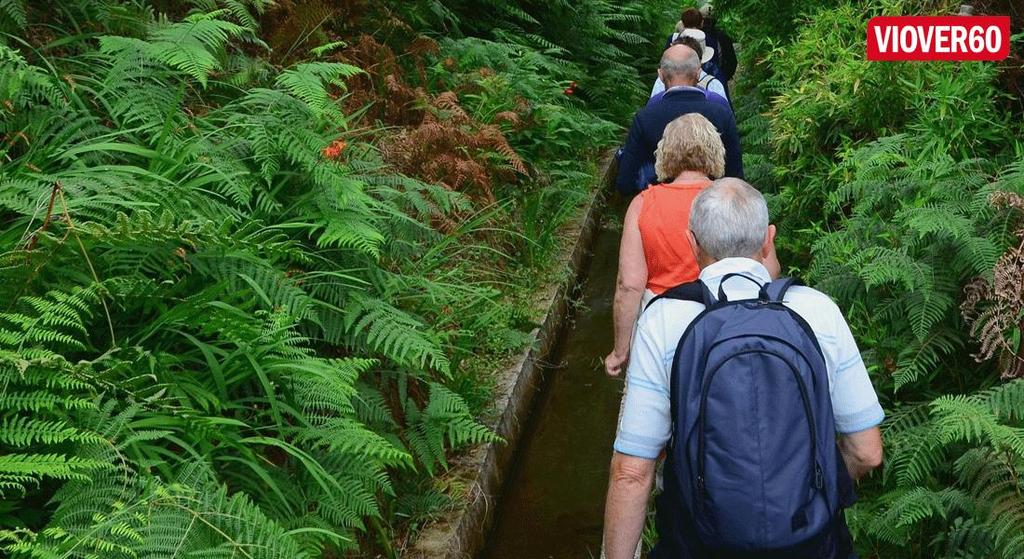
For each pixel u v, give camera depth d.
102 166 2.75
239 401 2.57
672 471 1.84
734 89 9.16
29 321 2.15
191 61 3.11
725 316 1.81
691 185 2.96
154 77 3.24
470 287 4.12
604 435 4.20
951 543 2.44
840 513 1.81
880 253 3.05
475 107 6.23
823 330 1.86
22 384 2.12
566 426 4.28
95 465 1.92
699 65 3.91
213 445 2.45
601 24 9.23
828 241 3.47
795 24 6.84
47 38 3.50
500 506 3.65
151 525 1.88
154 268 2.62
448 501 3.19
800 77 4.88
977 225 2.96
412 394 3.52
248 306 2.62
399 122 5.24
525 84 6.61
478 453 3.50
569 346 5.06
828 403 1.76
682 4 12.30
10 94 2.72
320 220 3.11
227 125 3.21
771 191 5.35
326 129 3.77
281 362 2.58
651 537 3.09
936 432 2.60
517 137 6.44
